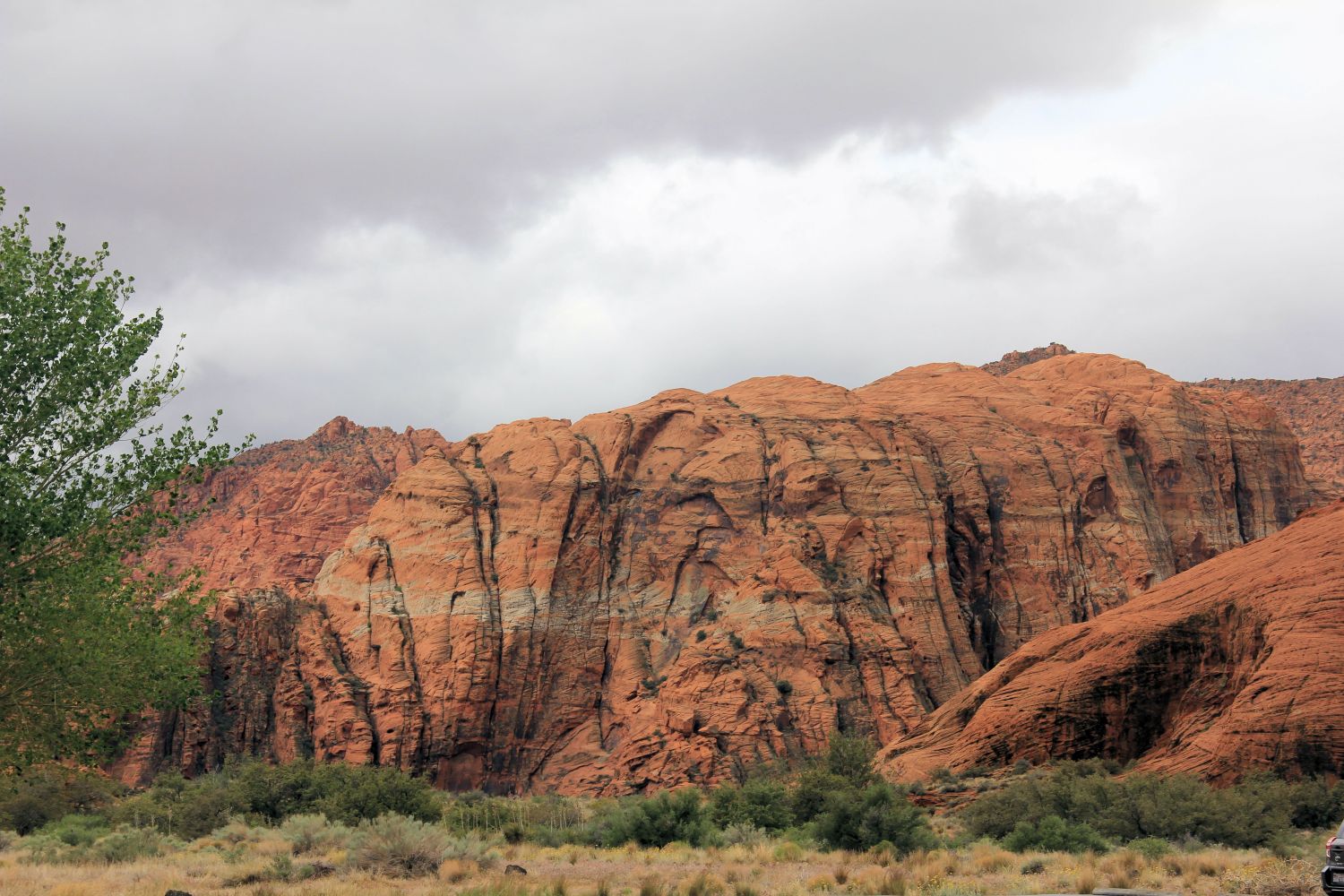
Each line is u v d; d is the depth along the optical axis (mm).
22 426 25422
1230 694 61656
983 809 51469
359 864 36500
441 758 110438
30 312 25594
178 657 26281
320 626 118500
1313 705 54031
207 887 33312
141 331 26547
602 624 119500
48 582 24953
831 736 68688
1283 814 45438
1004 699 69062
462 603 118000
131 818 63719
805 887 30938
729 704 101062
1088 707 65688
